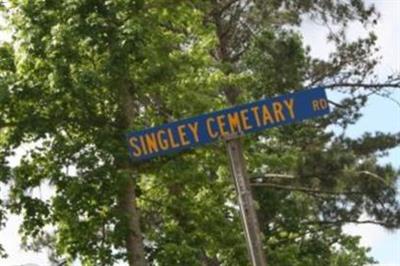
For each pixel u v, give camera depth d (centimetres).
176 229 2119
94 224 1956
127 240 1956
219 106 2164
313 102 1188
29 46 1878
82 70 1878
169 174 1997
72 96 1894
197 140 1177
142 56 1891
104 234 1972
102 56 1927
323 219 3331
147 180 2212
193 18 2128
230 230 2242
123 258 1947
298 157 3045
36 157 2034
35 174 2038
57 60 1872
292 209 3256
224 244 2244
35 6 1905
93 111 1969
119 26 1898
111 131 1953
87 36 1850
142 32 1861
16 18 1973
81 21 1858
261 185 3039
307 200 3297
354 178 3147
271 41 2941
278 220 3269
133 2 1895
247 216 1161
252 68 2933
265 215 3212
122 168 1955
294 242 3194
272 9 3025
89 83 1861
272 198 3170
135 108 2192
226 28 3066
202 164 2175
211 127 1179
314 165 3114
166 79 1994
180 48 2344
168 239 2102
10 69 2047
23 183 2009
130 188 1972
